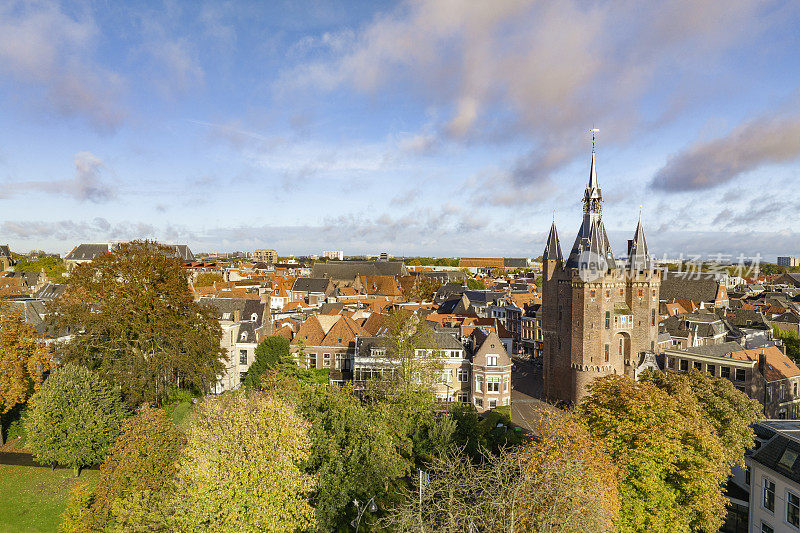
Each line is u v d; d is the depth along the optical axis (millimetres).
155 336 56719
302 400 43938
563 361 78500
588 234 76062
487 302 134750
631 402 37875
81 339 52844
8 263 194500
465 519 26062
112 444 44406
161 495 31172
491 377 70812
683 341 91688
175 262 59375
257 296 121000
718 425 44562
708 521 37156
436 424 53031
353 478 37562
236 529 27656
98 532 32438
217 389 70875
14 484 41844
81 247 182625
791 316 113938
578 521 24969
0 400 49000
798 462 37188
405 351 63531
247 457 30297
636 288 78812
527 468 28781
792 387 69875
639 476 35156
